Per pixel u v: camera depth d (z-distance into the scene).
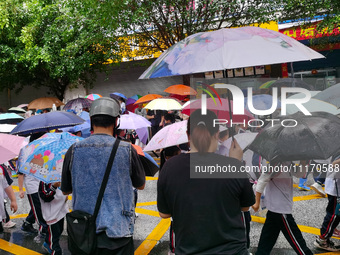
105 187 2.50
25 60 15.41
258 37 3.03
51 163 3.21
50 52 14.79
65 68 15.31
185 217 2.13
